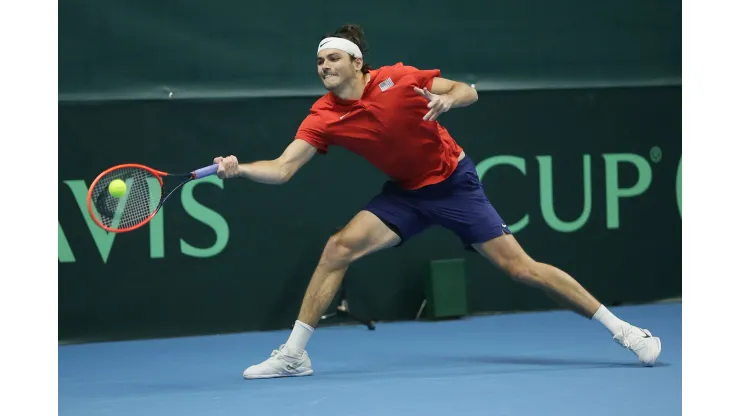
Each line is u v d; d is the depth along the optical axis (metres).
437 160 17.28
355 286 23.84
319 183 23.53
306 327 17.16
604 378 16.20
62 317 22.06
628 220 25.36
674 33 25.38
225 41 22.84
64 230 22.03
